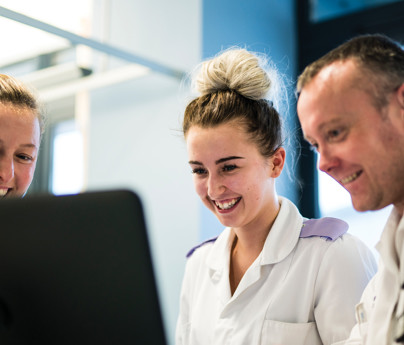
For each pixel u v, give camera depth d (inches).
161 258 103.6
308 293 46.8
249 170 47.2
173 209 103.5
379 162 31.9
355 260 46.6
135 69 108.0
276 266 49.1
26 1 86.0
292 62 121.7
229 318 49.3
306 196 114.4
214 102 48.1
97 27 105.3
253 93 48.5
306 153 114.8
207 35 104.0
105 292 24.4
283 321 46.9
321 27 119.6
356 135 32.0
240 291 48.9
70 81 116.2
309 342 45.8
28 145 50.1
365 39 33.5
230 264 53.1
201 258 55.8
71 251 24.6
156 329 24.2
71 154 121.2
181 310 56.2
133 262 24.2
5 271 25.0
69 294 24.7
